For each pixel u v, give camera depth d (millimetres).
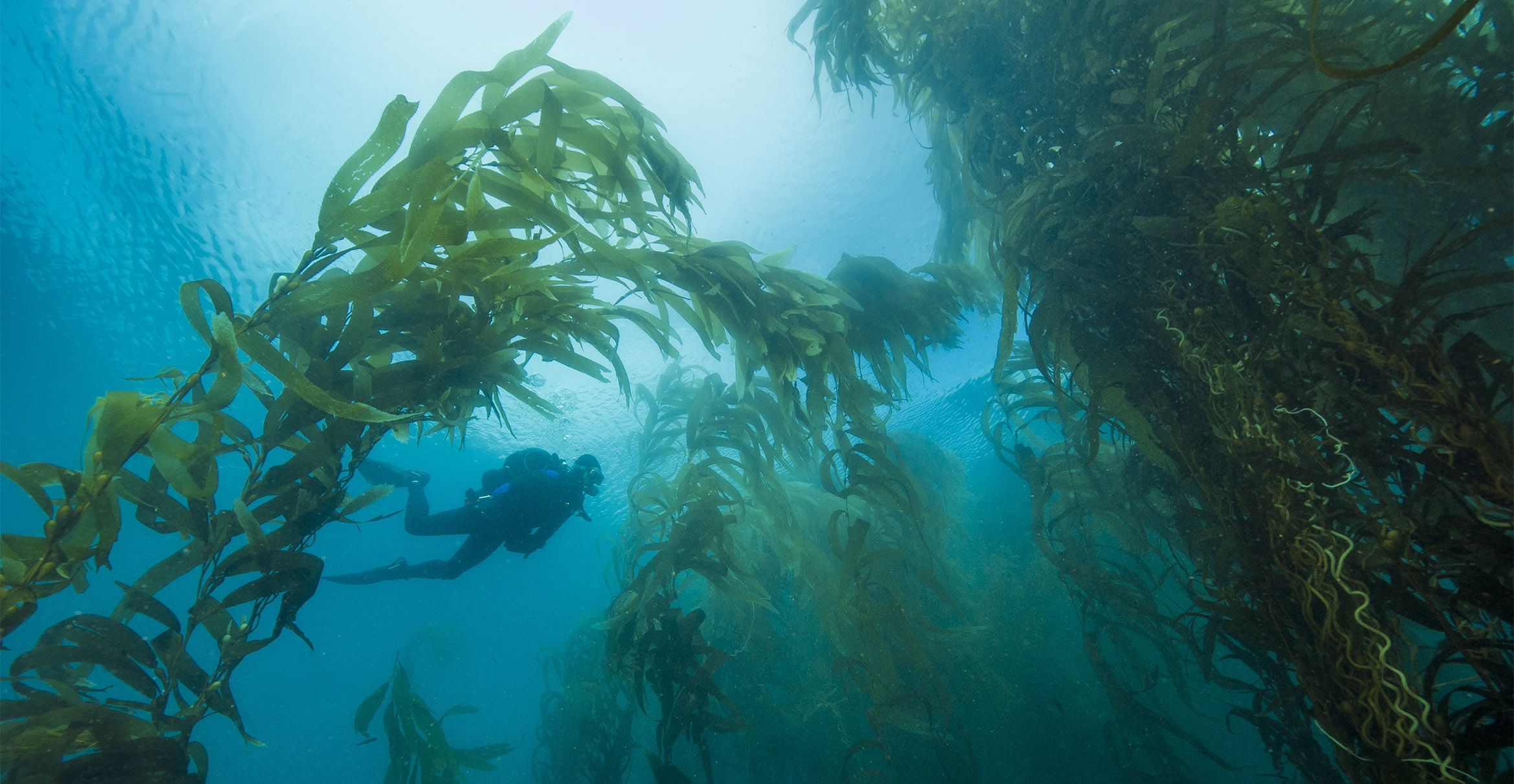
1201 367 1838
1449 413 1385
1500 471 1316
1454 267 2170
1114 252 2250
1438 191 2168
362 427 1983
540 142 1922
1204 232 1885
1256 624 1734
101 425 1421
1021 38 2992
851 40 3654
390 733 3709
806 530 4965
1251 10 2328
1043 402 4004
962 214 4598
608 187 2164
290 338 1833
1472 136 2076
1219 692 4609
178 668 1657
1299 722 2451
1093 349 2287
